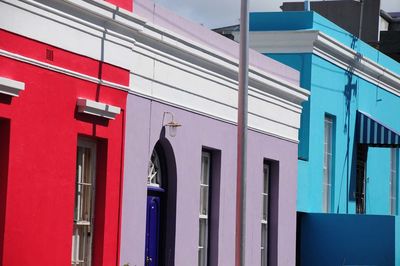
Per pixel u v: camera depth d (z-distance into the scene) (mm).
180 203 16562
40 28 12758
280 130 20750
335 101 24250
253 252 19422
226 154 18281
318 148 23297
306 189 22625
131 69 14875
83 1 13430
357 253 22344
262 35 23203
